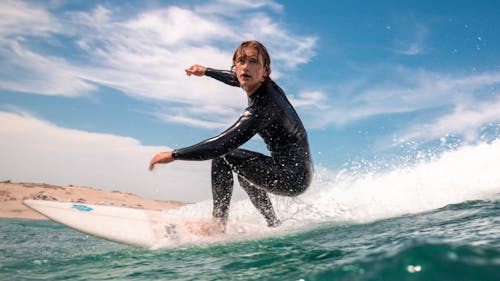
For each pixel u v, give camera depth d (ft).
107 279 6.29
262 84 10.42
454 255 3.83
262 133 10.80
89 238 15.87
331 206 12.71
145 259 8.05
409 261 3.84
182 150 9.58
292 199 12.50
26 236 16.99
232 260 6.86
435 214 9.31
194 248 8.92
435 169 15.30
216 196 10.60
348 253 5.87
